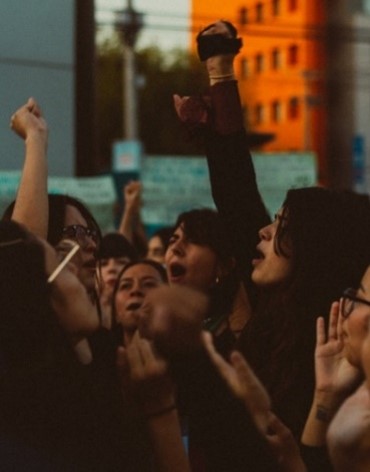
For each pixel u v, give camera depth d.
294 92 71.50
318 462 3.38
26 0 18.92
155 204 21.69
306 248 3.98
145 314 2.73
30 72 18.95
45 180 3.99
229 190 4.48
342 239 4.00
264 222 4.49
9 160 18.78
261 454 3.21
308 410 3.78
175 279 5.31
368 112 67.06
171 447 3.18
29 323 2.90
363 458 2.91
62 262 3.13
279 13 72.19
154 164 21.75
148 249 9.74
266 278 4.05
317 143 68.44
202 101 4.52
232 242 4.55
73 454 2.93
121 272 5.68
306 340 3.89
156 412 3.17
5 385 2.91
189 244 5.23
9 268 2.90
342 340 3.32
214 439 3.23
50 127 18.95
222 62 4.50
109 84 61.50
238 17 74.94
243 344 3.97
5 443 2.88
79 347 3.18
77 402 2.97
